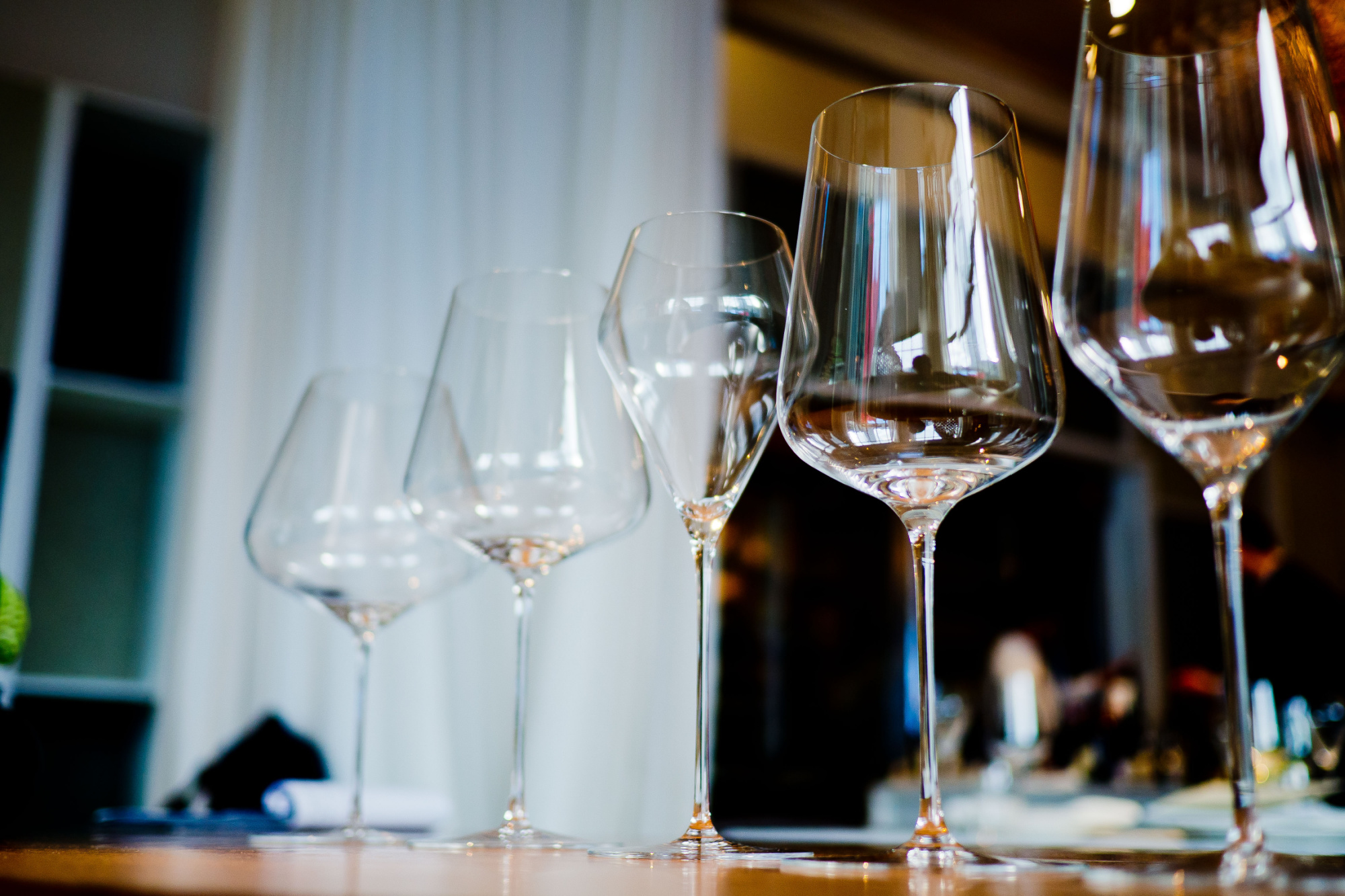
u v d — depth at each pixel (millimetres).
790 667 3131
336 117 2301
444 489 689
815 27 3203
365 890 287
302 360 2223
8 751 664
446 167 2273
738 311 585
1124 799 1360
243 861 427
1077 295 397
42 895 325
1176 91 393
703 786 541
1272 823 985
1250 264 373
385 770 2051
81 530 2357
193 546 2248
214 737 2096
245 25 2459
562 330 707
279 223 2307
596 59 2316
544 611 2070
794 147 3172
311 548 810
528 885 308
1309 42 394
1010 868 375
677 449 570
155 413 2418
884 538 3434
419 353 2223
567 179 2287
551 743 2018
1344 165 385
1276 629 1570
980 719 3018
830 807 2900
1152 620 4043
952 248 445
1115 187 395
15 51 2365
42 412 2271
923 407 434
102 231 2441
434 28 2318
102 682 2307
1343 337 368
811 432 450
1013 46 3484
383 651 2088
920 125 455
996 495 3865
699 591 565
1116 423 4215
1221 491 370
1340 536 4594
